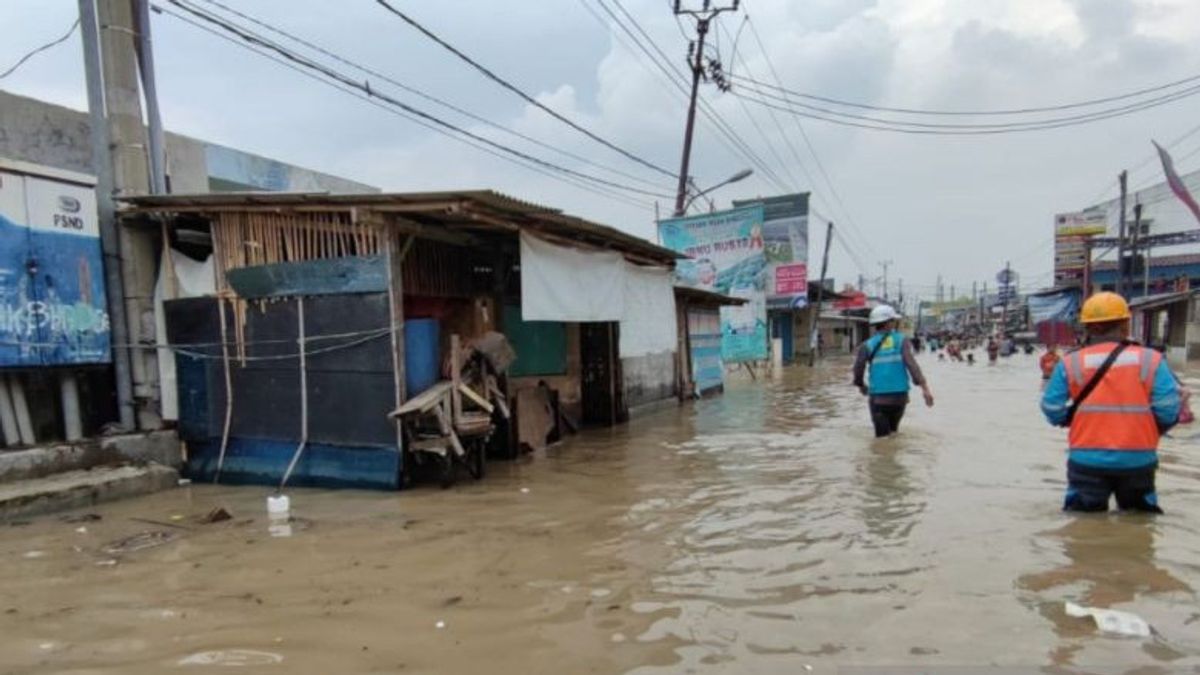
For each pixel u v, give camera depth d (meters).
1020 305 80.19
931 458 9.09
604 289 12.04
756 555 5.33
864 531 5.87
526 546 5.71
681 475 8.55
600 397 14.13
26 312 7.94
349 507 7.28
